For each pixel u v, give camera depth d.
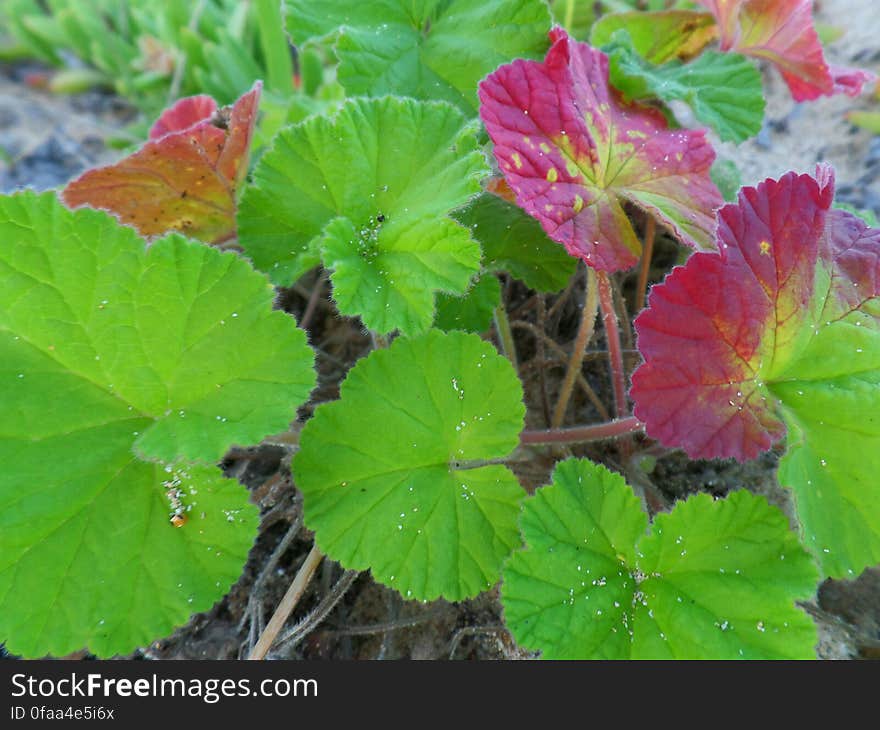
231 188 0.54
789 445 0.46
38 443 0.47
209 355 0.47
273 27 0.70
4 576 0.46
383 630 0.51
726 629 0.46
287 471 0.53
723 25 0.55
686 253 0.56
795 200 0.47
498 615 0.51
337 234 0.48
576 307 0.57
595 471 0.47
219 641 0.51
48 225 0.46
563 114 0.49
